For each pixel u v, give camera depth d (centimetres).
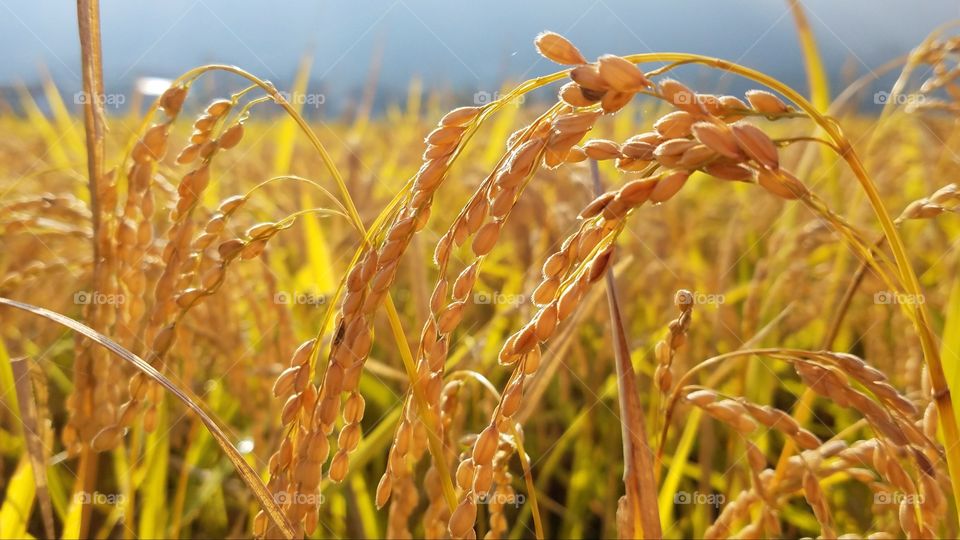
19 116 88
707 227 72
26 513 25
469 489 18
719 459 44
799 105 18
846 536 22
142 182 23
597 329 51
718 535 22
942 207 19
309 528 18
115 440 21
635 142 17
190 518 39
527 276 46
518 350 17
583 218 16
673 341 21
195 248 21
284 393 19
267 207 45
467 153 81
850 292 24
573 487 43
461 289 17
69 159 63
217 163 68
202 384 43
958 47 28
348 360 18
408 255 45
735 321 47
